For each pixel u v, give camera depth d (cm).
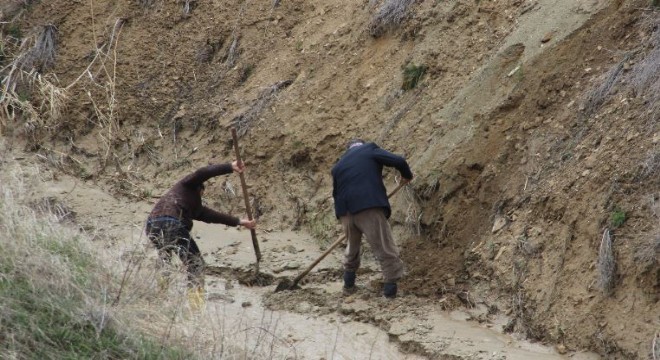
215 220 2141
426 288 2092
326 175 2550
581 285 1825
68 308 1521
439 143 2330
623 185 1872
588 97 2119
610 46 2191
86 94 3234
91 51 3375
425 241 2217
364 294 2106
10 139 3200
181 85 3139
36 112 3238
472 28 2519
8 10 3588
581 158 2022
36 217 1841
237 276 2259
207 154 2869
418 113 2455
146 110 3122
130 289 1650
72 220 2516
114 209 2708
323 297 2112
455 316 1972
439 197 2230
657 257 1705
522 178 2119
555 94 2202
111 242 2012
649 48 2102
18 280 1562
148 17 3394
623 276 1758
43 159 3048
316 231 2448
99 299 1577
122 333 1515
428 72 2514
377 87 2614
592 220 1875
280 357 1720
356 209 2038
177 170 2892
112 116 3117
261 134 2761
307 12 3055
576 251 1878
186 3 3338
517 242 2009
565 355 1766
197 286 1909
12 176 2047
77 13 3497
